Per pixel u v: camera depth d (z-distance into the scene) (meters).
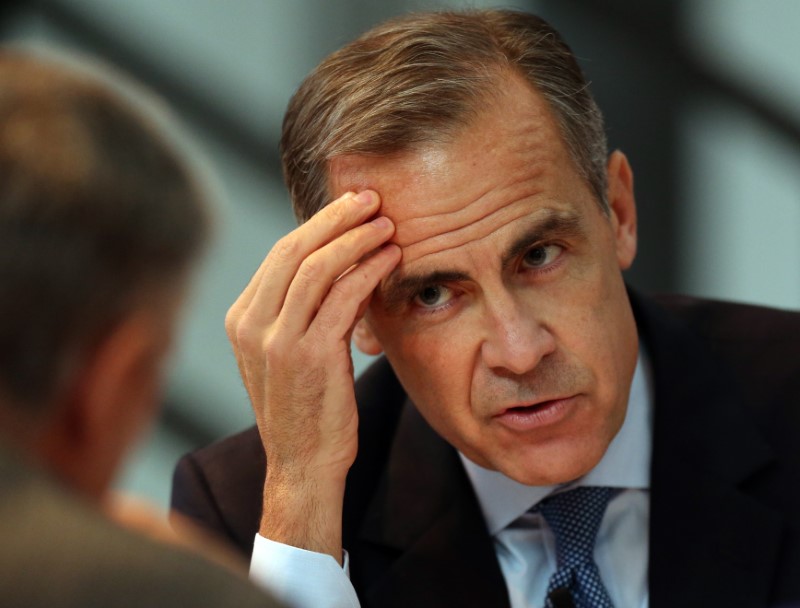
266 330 5.10
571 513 5.34
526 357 4.69
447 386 4.93
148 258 2.85
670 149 10.18
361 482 5.75
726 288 10.36
